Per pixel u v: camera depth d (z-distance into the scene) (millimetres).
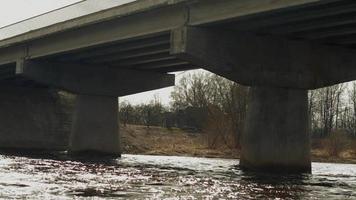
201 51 34250
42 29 49688
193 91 104062
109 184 22469
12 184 20875
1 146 69562
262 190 22828
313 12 30344
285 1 28812
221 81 89188
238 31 34969
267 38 35344
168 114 113688
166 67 53938
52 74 53594
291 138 34750
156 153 75125
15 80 70562
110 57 50094
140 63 52344
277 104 34875
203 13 34000
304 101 35750
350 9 29266
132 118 112625
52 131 72938
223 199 18484
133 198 17500
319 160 75188
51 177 25172
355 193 23344
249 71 34750
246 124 35344
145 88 55375
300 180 29703
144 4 37562
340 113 120188
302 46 36031
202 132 93250
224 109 83938
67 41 47969
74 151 52562
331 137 83250
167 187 22047
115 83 54250
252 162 34625
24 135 71125
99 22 42812
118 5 40344
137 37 40219
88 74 53625
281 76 35250
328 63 36750
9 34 55844
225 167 42312
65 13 47000
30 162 37500
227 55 34594
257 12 30375
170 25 36875
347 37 35312
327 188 25422
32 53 53500
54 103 74500
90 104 53406
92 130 53031
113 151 53594
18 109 71688
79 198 17000
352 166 59438
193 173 32594
